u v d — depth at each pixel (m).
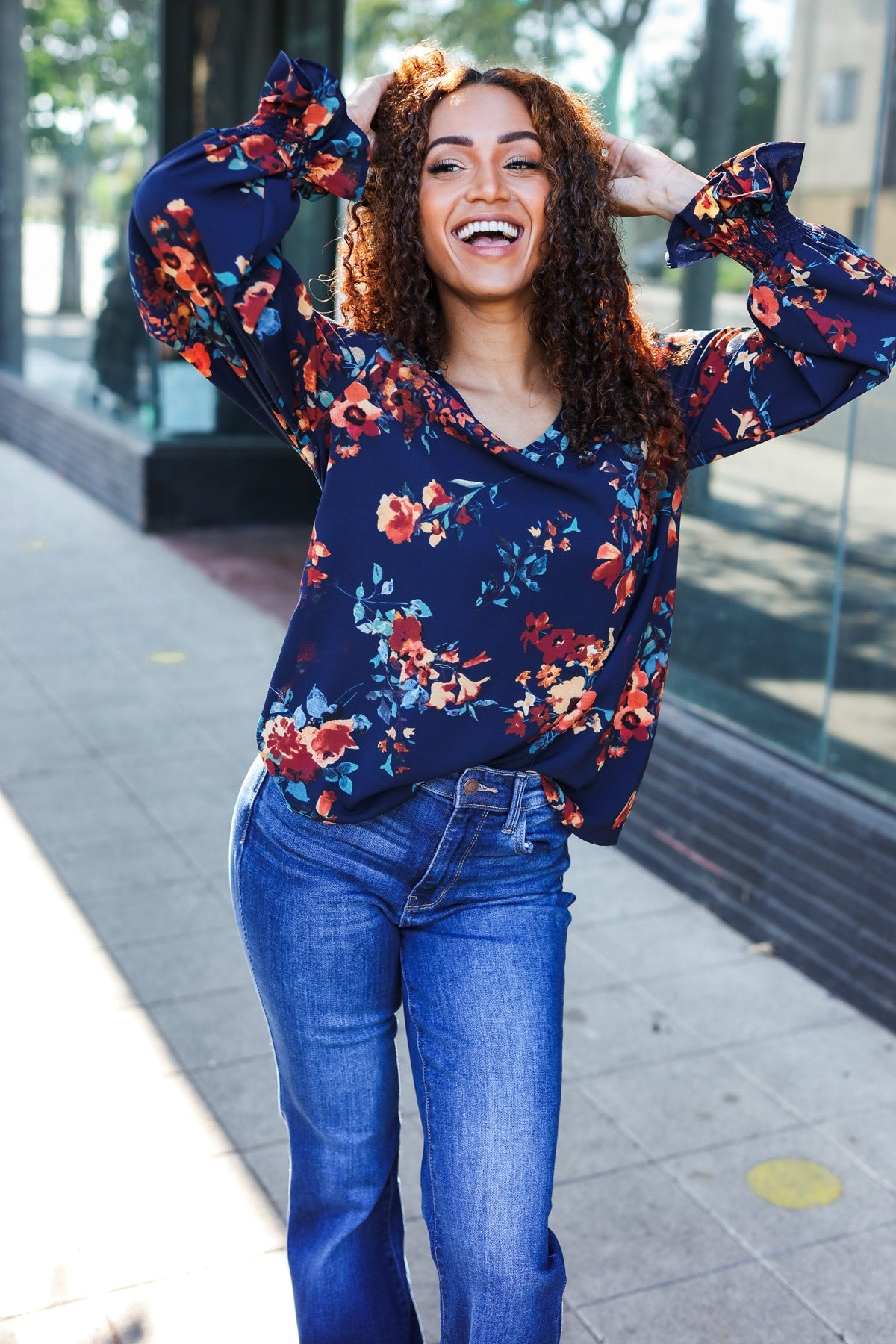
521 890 1.73
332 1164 1.81
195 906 3.78
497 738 1.65
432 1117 1.67
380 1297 1.87
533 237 1.66
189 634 6.38
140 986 3.36
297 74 1.60
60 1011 3.23
